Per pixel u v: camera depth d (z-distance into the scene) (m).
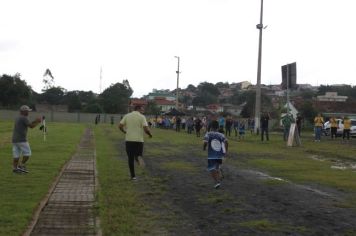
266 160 19.84
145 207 9.70
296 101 79.56
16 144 13.78
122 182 12.96
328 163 19.36
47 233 7.47
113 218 8.55
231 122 41.50
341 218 8.93
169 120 62.75
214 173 12.32
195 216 8.98
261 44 40.25
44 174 13.69
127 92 122.88
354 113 79.12
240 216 9.01
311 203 10.41
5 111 88.69
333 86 149.62
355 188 12.64
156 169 16.30
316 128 33.84
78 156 20.23
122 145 27.56
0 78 104.00
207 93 164.38
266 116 33.38
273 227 8.16
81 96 133.50
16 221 7.89
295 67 30.80
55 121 93.81
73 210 9.16
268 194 11.48
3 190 10.90
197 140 34.12
